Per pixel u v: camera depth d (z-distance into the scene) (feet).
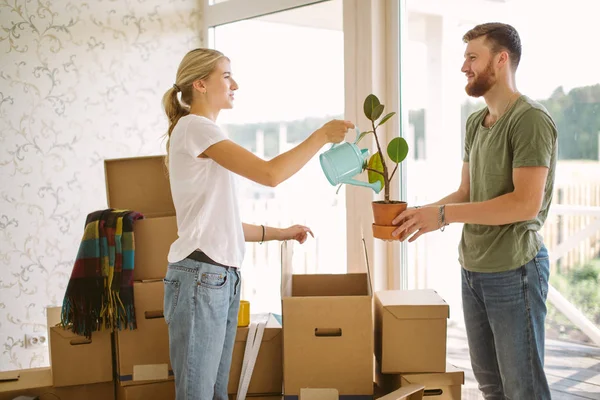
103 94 10.89
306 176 10.23
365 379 7.07
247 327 8.03
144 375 8.14
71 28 10.50
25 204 10.28
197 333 6.24
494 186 6.37
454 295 9.07
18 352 10.35
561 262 7.95
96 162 10.91
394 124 9.23
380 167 6.62
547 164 6.00
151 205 8.80
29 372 8.60
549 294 8.10
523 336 6.31
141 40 11.19
